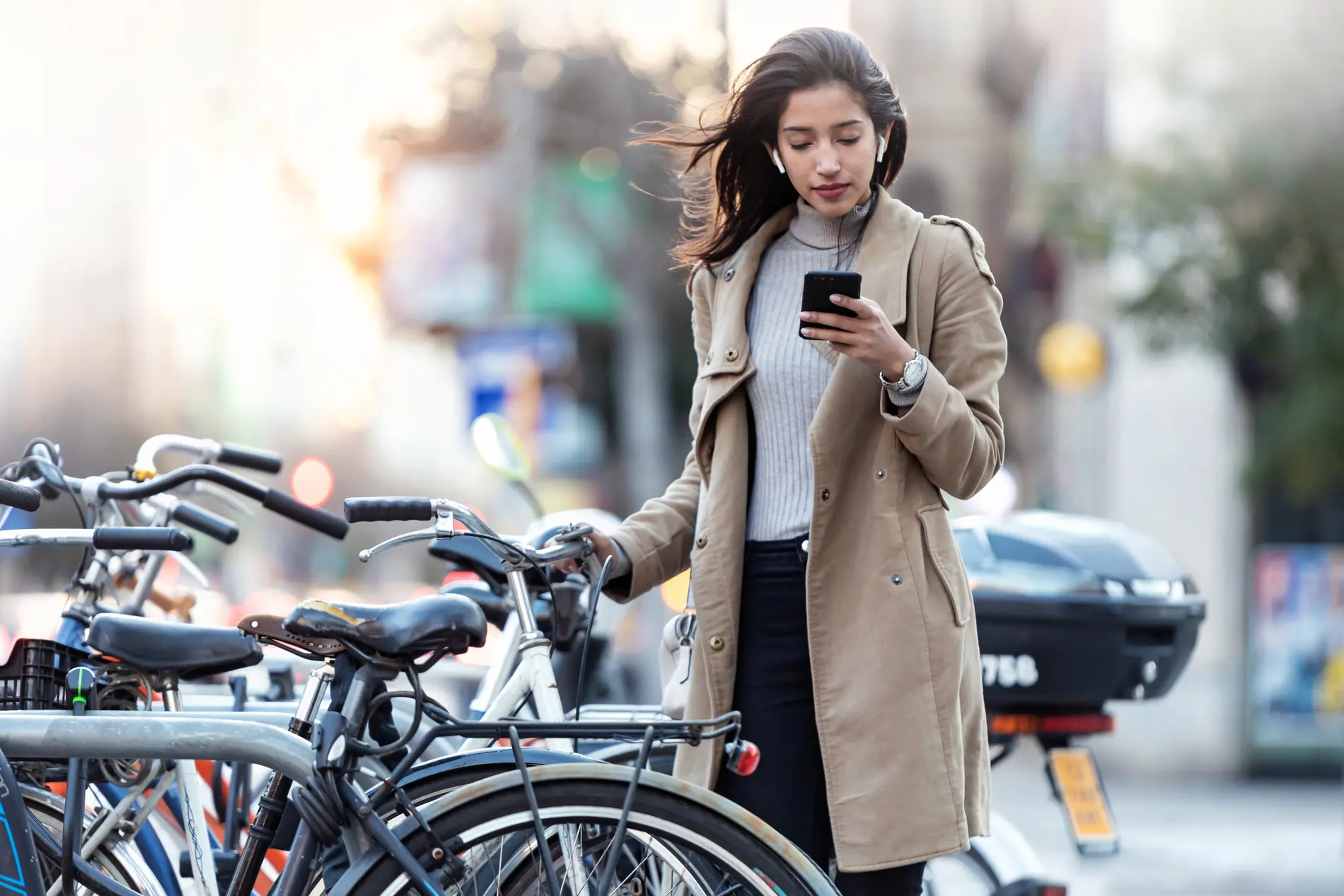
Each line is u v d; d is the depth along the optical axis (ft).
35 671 32.12
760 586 31.60
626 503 185.57
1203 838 93.61
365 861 26.66
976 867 43.09
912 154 214.48
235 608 124.36
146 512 38.83
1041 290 187.93
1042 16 189.67
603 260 184.65
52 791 34.96
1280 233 132.57
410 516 29.99
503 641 36.40
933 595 30.37
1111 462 148.87
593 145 173.88
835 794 30.07
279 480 224.53
